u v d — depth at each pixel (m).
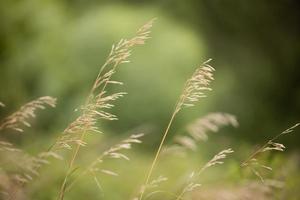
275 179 4.86
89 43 15.55
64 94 14.50
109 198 6.26
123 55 3.28
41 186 4.92
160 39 16.30
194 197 4.50
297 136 17.38
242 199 4.46
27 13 13.21
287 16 21.62
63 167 5.52
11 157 3.74
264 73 20.14
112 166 8.10
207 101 15.83
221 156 3.38
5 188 3.57
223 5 20.09
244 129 18.17
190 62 16.33
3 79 11.87
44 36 14.44
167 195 5.06
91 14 16.83
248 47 20.30
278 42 21.06
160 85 15.50
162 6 18.42
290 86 20.77
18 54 13.05
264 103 19.78
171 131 15.16
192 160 9.44
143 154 11.84
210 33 19.59
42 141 7.00
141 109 15.24
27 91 13.80
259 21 20.88
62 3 16.75
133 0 18.31
